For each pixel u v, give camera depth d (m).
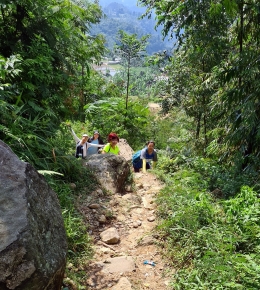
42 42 5.64
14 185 2.30
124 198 4.75
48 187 2.73
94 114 12.88
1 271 1.94
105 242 3.61
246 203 3.87
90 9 9.84
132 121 13.66
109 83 17.56
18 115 4.77
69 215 3.54
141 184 5.60
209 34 7.76
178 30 7.68
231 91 6.38
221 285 2.58
